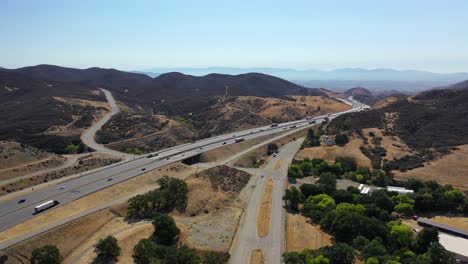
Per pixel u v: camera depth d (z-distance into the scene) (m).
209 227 94.81
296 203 107.44
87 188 110.25
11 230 82.38
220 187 120.25
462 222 101.56
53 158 141.62
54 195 104.25
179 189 110.06
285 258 75.31
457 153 143.25
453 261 74.88
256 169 146.25
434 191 114.19
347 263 73.81
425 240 82.94
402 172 135.75
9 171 121.50
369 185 129.12
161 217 88.38
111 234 87.25
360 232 87.06
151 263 68.75
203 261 76.12
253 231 92.69
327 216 94.50
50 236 81.62
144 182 119.19
